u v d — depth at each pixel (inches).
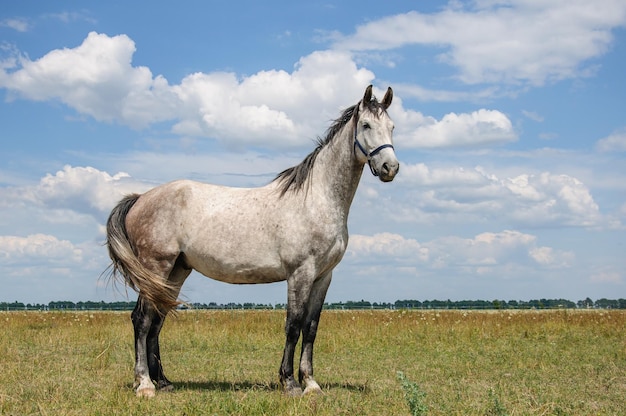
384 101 294.8
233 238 290.5
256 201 295.4
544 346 495.5
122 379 322.7
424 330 585.9
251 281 297.0
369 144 280.8
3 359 394.9
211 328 606.2
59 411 238.8
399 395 279.9
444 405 257.0
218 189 306.8
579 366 390.0
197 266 303.1
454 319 740.0
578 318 746.2
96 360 379.6
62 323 710.5
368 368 382.9
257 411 230.8
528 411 244.5
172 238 299.0
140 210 307.7
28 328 644.7
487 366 391.2
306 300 282.4
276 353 459.8
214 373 360.2
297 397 265.0
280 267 288.8
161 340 521.7
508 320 713.6
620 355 440.5
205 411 234.4
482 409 251.1
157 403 255.8
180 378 341.4
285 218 285.4
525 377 349.1
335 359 423.2
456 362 406.9
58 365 372.8
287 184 291.9
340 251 291.0
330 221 284.0
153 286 285.3
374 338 531.2
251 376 347.6
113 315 894.4
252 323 644.7
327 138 295.1
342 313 919.7
